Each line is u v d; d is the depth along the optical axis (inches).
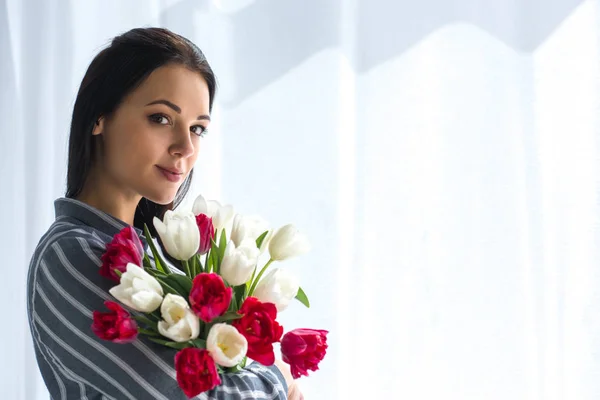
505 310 79.4
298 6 84.6
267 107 85.1
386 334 81.5
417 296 81.1
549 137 79.0
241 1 86.0
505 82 80.2
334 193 83.0
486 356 79.7
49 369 46.4
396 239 81.7
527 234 79.0
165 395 40.6
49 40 92.3
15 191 93.9
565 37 79.1
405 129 82.0
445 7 81.6
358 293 82.0
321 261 83.0
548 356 78.2
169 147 48.1
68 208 49.8
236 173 85.5
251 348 39.4
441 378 80.4
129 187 49.0
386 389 81.4
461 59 81.1
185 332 39.2
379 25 82.8
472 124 80.7
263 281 42.6
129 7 90.0
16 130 94.0
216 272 43.4
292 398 52.4
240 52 85.9
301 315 82.9
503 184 79.8
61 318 42.5
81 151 49.9
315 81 84.0
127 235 42.5
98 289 42.5
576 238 78.2
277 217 84.5
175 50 48.3
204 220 43.5
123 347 41.1
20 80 93.7
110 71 48.4
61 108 91.6
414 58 82.0
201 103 48.9
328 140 83.4
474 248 80.2
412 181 81.6
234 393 41.7
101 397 43.4
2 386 93.4
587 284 77.7
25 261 93.0
